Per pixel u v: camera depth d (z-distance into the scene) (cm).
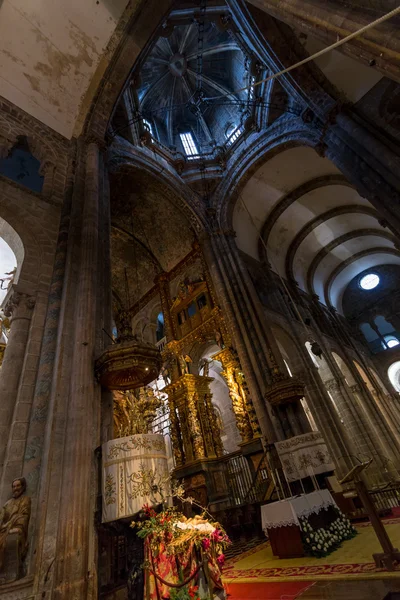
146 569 421
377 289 2812
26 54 1112
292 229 2208
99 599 473
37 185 1350
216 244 1722
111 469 543
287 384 1085
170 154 1864
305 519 605
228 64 1953
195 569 399
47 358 670
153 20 1262
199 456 1207
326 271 2697
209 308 1592
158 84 2000
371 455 1602
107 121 1273
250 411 1206
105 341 748
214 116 2155
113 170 1462
